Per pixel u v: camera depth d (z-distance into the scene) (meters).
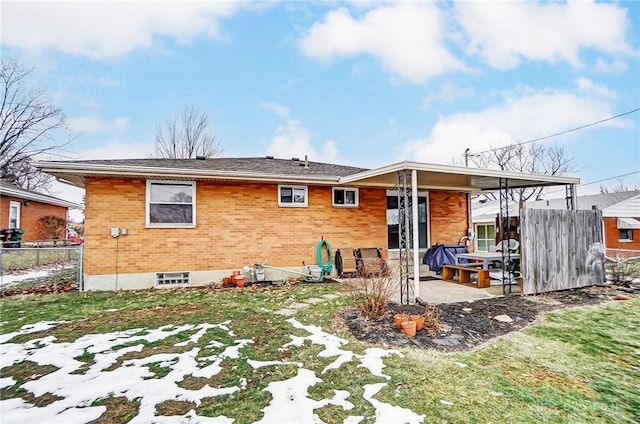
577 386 3.55
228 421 2.91
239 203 9.69
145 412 3.06
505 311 6.33
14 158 23.05
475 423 2.89
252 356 4.27
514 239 10.62
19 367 3.99
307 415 3.00
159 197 8.91
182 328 5.38
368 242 11.41
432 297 7.51
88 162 8.32
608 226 18.12
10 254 14.19
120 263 8.49
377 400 3.25
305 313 6.27
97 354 4.35
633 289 8.39
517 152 32.16
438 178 9.55
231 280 9.27
